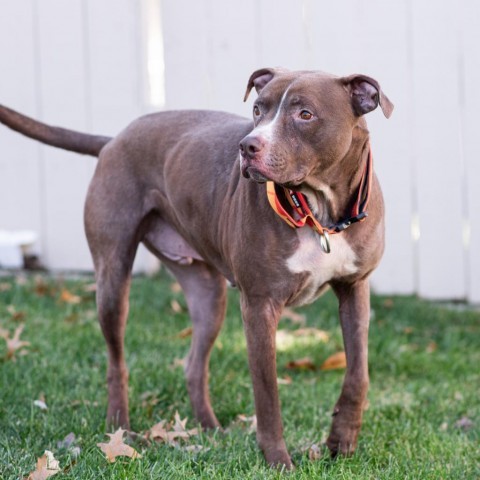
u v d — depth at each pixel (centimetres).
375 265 456
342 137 418
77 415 505
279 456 437
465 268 802
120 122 843
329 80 422
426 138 795
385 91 797
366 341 463
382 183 803
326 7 803
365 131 433
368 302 466
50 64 846
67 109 848
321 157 418
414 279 812
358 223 441
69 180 849
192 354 533
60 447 451
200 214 489
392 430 503
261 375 440
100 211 523
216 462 441
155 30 840
